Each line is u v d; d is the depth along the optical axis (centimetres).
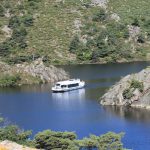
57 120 15600
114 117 15850
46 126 14862
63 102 18638
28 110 17275
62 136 10181
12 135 10112
